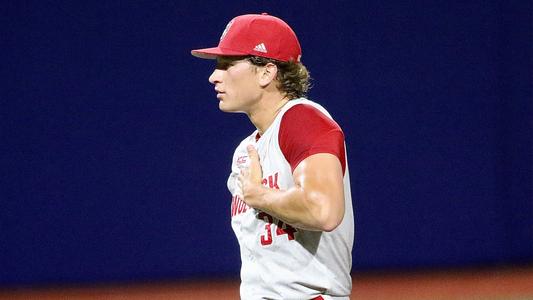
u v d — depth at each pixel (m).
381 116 32.34
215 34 31.31
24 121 30.72
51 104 30.77
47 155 30.92
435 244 33.12
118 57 30.97
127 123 31.19
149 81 31.17
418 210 32.88
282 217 8.78
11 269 31.09
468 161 33.06
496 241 33.59
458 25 32.59
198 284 31.44
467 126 32.94
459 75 32.72
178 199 31.61
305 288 9.50
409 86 32.44
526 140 33.53
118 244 31.47
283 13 31.55
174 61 31.25
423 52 32.44
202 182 31.67
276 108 9.87
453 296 28.16
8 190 30.88
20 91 30.59
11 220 30.98
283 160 9.24
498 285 30.19
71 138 30.98
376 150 32.38
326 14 31.80
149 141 31.36
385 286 30.25
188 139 31.50
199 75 31.41
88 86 30.88
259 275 9.65
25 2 30.34
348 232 9.68
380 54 32.19
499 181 33.41
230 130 31.64
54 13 30.52
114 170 31.25
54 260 31.25
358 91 32.09
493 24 32.84
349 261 9.91
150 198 31.50
